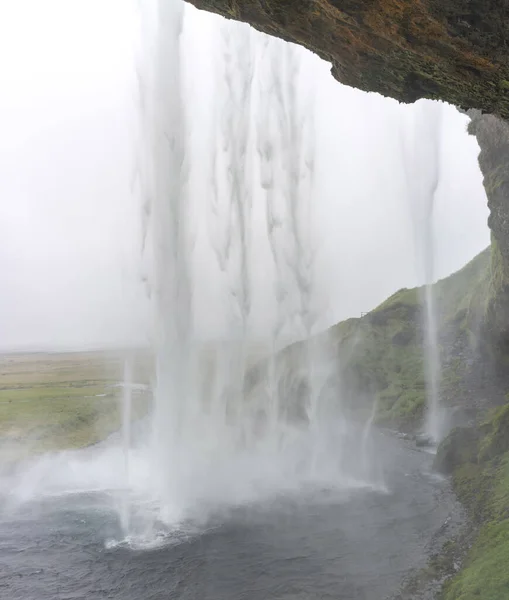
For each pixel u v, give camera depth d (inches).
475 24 450.6
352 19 494.0
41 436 1708.9
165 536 877.8
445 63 514.9
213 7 561.3
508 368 1905.8
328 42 552.4
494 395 1850.4
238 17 560.1
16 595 692.7
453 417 1782.7
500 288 1734.7
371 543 828.6
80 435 1750.7
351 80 614.2
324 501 1035.3
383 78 584.1
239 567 757.3
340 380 2381.9
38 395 2598.4
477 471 1098.7
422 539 835.4
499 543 721.6
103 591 701.9
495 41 460.4
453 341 2400.3
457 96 580.4
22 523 943.7
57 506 1034.1
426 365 2311.8
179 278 1235.2
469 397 1900.8
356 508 992.2
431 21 458.9
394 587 685.9
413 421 1876.2
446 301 2812.5
